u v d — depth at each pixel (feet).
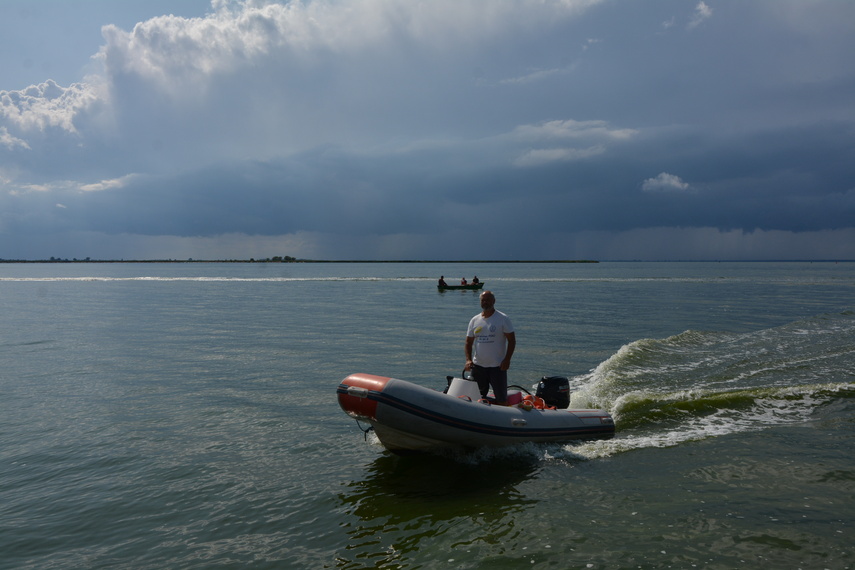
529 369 39.55
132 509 17.11
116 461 21.27
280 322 74.49
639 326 66.95
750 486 17.69
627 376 35.14
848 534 14.34
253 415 27.76
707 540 14.17
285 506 17.15
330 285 191.52
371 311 92.38
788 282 204.13
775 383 31.73
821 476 18.33
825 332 52.44
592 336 57.93
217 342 54.90
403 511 16.61
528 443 22.17
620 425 25.40
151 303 111.04
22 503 17.62
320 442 23.48
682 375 35.14
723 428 24.23
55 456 21.91
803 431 23.40
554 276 286.05
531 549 13.96
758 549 13.66
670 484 18.13
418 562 13.60
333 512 16.66
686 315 80.89
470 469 20.20
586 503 16.80
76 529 15.88
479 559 13.55
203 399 31.19
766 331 54.70
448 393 23.52
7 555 14.49
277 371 39.63
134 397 31.71
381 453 22.09
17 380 36.58
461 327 68.28
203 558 14.15
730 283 198.29
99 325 70.90
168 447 22.90
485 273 354.13
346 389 20.94
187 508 17.13
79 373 38.99
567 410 23.98
